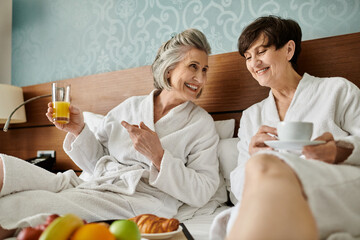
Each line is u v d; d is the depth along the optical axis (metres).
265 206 0.53
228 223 0.83
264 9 1.78
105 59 2.30
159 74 1.56
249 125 1.41
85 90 2.26
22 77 2.67
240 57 1.75
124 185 1.31
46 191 1.06
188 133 1.47
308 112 1.25
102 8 2.35
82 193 1.15
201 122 1.52
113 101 2.13
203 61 1.53
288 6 1.73
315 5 1.66
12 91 2.34
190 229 1.12
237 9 1.86
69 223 0.61
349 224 0.72
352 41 1.52
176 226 0.95
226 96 1.77
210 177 1.43
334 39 1.56
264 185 0.58
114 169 1.43
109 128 1.60
